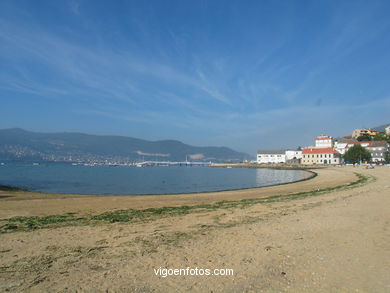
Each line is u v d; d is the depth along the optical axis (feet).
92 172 350.84
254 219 46.65
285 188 128.36
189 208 65.57
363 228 36.86
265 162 601.21
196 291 20.25
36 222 49.85
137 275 23.27
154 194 111.04
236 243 31.86
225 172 370.53
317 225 39.37
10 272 24.40
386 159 385.50
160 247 31.19
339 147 482.28
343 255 26.94
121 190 135.03
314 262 25.34
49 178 223.10
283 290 20.11
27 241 35.42
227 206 66.23
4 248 32.30
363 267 23.95
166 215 55.06
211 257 27.35
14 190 123.24
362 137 505.25
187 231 38.99
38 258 28.32
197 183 183.52
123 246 32.01
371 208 51.55
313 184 145.38
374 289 20.03
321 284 20.94
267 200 77.46
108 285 21.42
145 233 38.45
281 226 39.68
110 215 57.16
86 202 82.02
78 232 40.32
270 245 30.66
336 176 195.62
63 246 32.71
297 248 29.35
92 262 26.71
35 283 21.94
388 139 459.73
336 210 51.16
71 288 20.98
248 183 183.21
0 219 54.03
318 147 518.37
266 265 24.85
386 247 28.86
